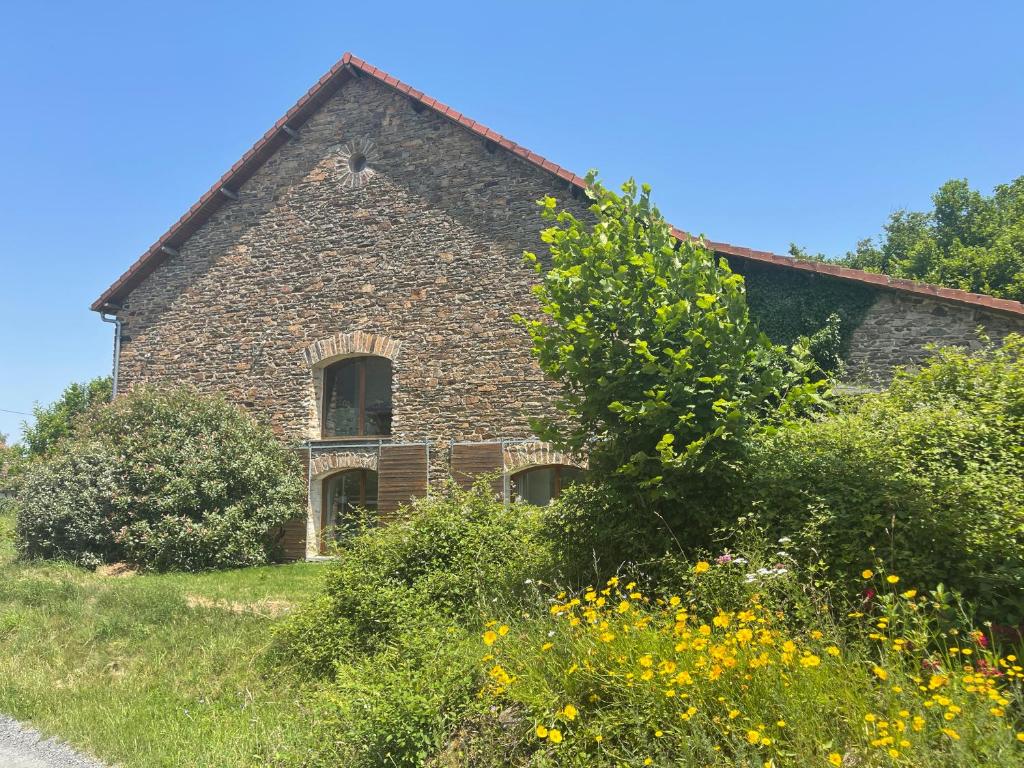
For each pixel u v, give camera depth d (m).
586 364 5.90
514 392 12.64
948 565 4.18
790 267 11.07
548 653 4.29
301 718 5.39
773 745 3.17
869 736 3.06
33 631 8.22
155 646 7.52
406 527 7.20
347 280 14.27
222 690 6.38
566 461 12.11
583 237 6.35
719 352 5.64
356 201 14.48
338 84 15.06
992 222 24.25
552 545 6.17
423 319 13.50
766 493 5.26
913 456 5.04
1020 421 5.23
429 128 14.12
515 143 13.00
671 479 5.48
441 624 5.79
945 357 6.65
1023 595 3.91
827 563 4.55
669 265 6.08
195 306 15.56
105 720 5.75
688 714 3.37
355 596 6.42
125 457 13.45
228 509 12.99
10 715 6.09
